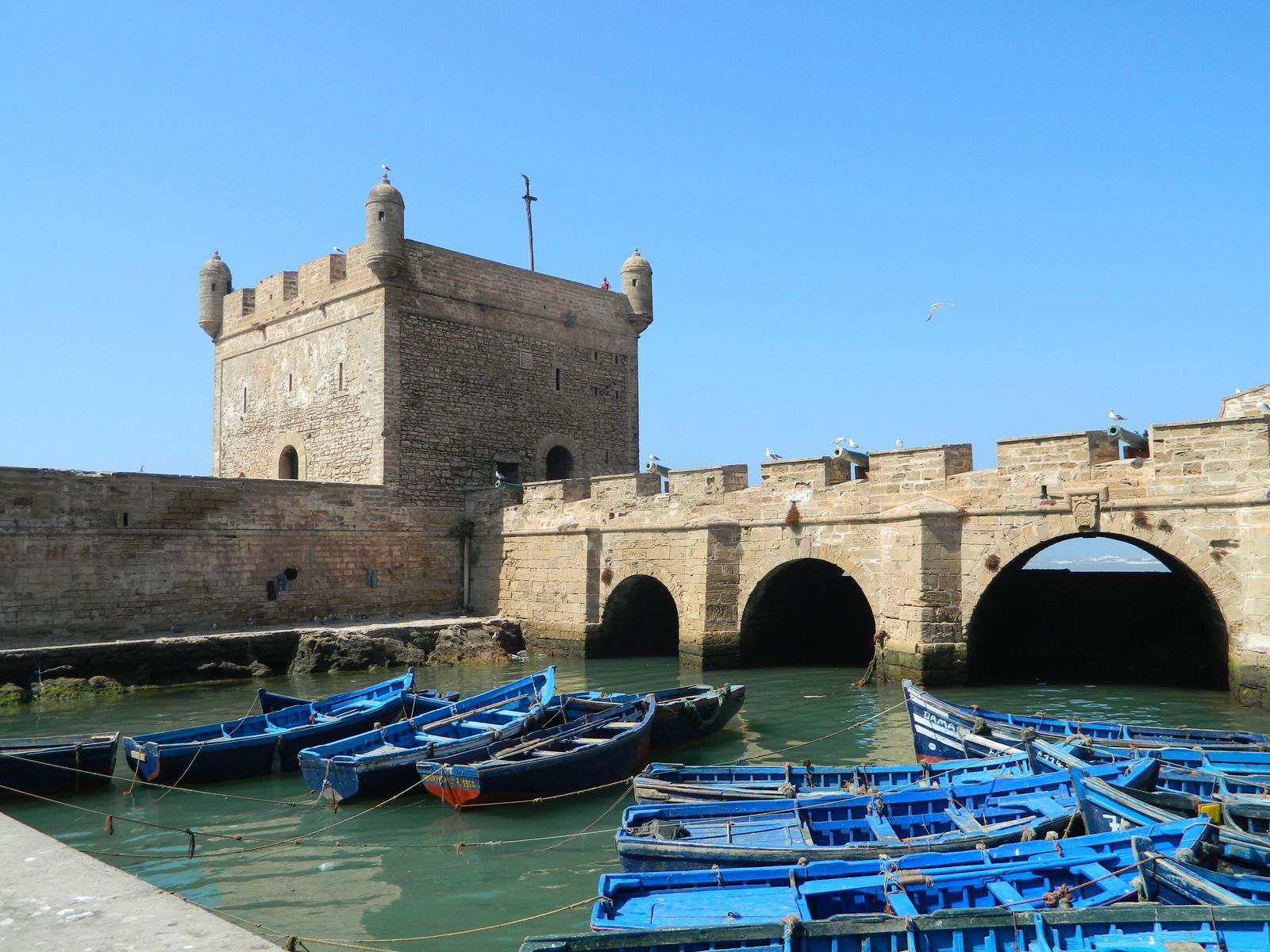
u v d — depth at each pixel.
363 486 38.41
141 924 6.77
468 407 42.47
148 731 23.06
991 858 11.20
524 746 17.97
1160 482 23.72
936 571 26.50
